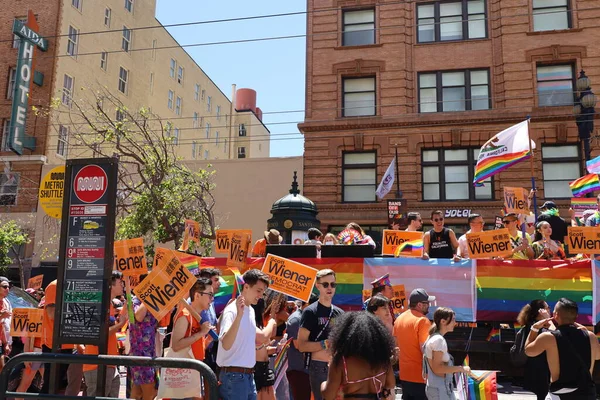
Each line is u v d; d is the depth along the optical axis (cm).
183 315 593
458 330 916
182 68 4766
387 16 2539
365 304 738
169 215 2191
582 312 870
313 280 691
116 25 3700
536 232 1052
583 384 517
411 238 978
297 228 1449
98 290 497
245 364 540
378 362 392
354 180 2466
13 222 2667
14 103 2856
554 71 2358
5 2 3152
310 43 2594
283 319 748
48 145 2955
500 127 2339
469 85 2434
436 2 2534
